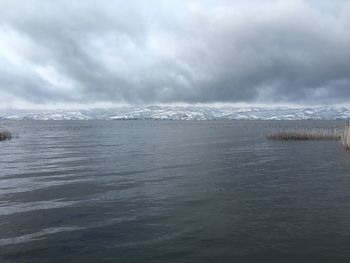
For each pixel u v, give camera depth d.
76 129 157.00
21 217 18.23
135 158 43.56
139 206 20.14
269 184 26.12
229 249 13.86
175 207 19.86
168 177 29.55
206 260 12.93
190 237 15.13
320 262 12.73
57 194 23.41
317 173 30.84
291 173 30.95
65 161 41.00
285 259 12.99
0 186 26.20
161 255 13.35
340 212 18.59
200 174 30.92
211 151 51.84
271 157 42.72
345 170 32.38
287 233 15.52
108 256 13.31
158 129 154.88
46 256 13.37
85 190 24.58
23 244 14.55
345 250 13.71
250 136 90.56
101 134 110.44
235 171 32.44
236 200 21.33
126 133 116.81
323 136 69.31
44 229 16.34
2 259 13.15
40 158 44.22
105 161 40.75
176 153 49.50
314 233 15.49
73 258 13.17
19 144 68.31
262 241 14.64
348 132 49.72
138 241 14.73
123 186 25.86
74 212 19.08
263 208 19.48
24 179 29.12
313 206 19.81
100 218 17.94
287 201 20.97
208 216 18.08
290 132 70.62
